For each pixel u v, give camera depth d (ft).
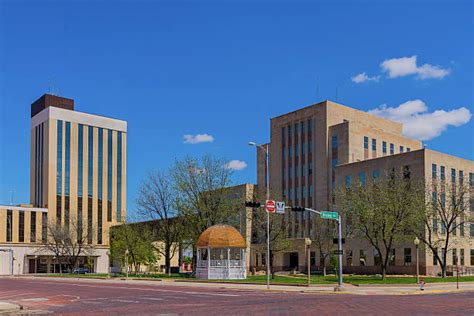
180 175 236.43
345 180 269.64
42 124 437.58
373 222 186.60
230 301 100.27
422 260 230.48
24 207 405.39
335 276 216.74
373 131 292.20
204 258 226.17
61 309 87.66
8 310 85.20
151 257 295.48
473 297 113.60
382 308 83.15
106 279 233.96
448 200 221.66
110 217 449.06
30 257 401.29
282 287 150.41
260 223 224.12
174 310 81.66
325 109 290.97
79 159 439.63
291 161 308.40
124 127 473.26
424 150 237.66
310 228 288.71
